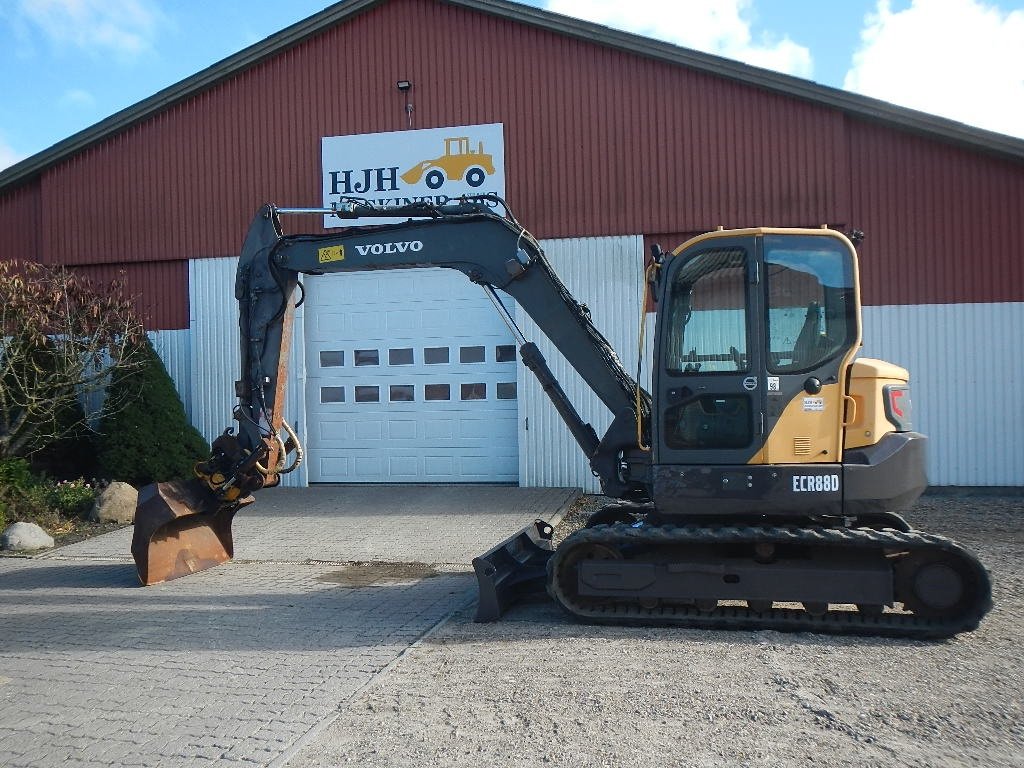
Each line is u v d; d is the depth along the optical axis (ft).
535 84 43.09
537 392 42.91
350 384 45.42
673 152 41.91
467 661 18.49
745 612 20.71
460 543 31.68
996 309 40.11
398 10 44.39
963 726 14.58
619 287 42.39
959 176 40.27
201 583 26.58
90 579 27.63
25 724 15.60
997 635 19.75
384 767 13.47
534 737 14.42
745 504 19.93
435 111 44.11
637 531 20.51
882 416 20.06
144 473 42.29
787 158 41.11
